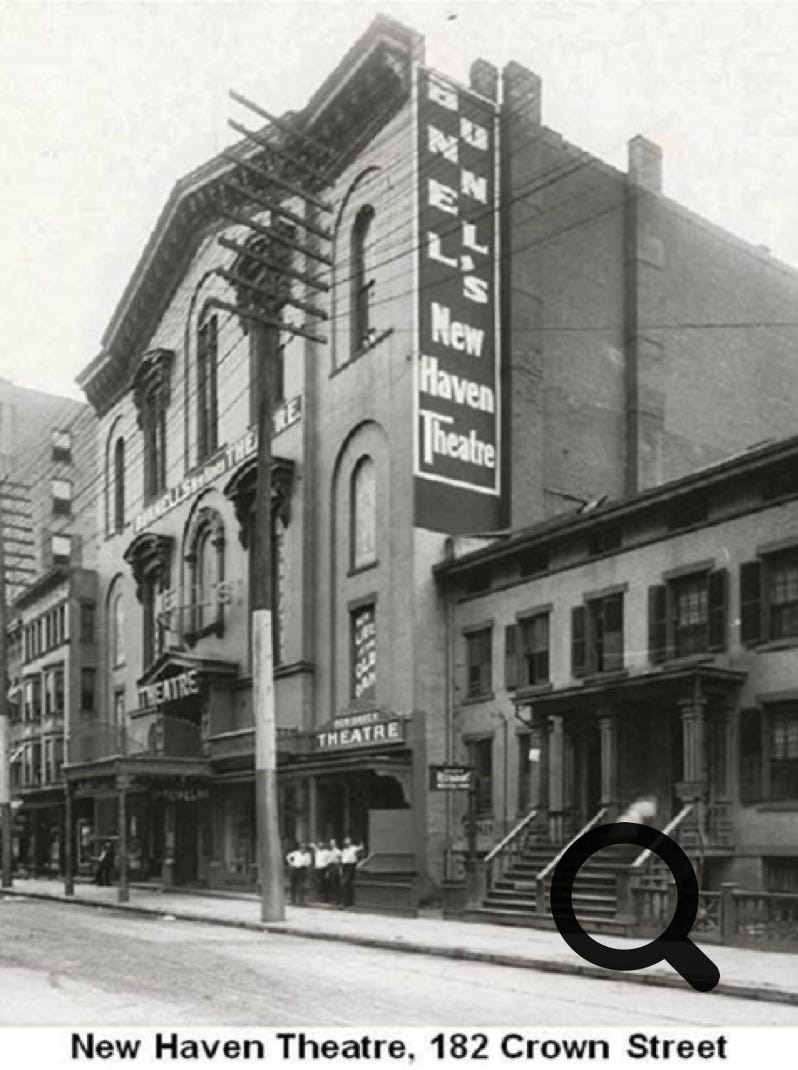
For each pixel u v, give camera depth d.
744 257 43.28
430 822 31.19
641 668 25.92
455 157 34.78
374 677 33.66
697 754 22.81
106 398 57.12
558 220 37.91
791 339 44.34
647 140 40.38
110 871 44.75
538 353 35.97
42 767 57.50
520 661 29.62
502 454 34.66
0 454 80.50
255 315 26.95
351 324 36.12
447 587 32.41
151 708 46.88
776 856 22.27
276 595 38.47
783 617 23.09
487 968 18.27
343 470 35.91
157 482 50.19
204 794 39.47
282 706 37.03
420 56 34.22
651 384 39.03
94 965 18.42
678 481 25.05
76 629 55.59
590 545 28.05
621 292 39.38
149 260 49.78
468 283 34.56
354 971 17.66
